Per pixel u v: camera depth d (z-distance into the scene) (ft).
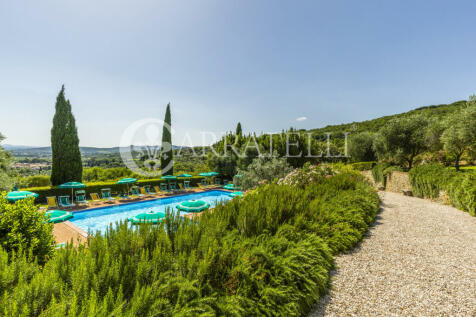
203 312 5.68
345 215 16.33
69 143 45.39
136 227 8.02
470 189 22.62
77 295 4.91
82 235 22.88
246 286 7.41
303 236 12.19
